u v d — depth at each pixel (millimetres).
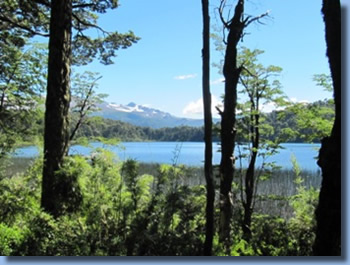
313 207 8969
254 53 10703
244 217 9719
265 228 6539
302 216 7477
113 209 5773
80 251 4715
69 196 6410
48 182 6719
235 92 8281
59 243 4816
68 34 7477
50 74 7250
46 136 7078
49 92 7211
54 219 5906
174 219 5480
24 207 6156
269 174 11016
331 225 3857
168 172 6117
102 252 4738
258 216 10508
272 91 10648
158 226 5285
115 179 6348
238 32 8195
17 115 11867
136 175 6008
